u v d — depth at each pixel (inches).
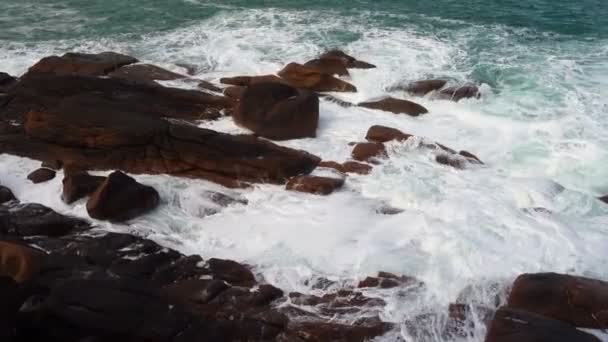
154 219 452.8
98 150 504.7
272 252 412.2
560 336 321.4
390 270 387.5
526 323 330.0
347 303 362.9
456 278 379.9
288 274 389.4
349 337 341.1
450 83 637.9
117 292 352.2
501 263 391.2
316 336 340.8
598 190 489.4
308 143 539.5
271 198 473.1
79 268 378.9
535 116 588.4
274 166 489.1
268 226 442.0
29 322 337.4
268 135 542.3
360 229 433.7
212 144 495.8
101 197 439.5
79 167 503.8
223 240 430.9
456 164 511.8
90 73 631.8
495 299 366.0
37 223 426.0
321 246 416.5
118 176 452.8
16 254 366.0
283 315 351.6
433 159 518.0
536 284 358.9
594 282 360.5
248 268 394.0
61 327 338.6
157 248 410.9
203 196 474.9
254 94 551.5
